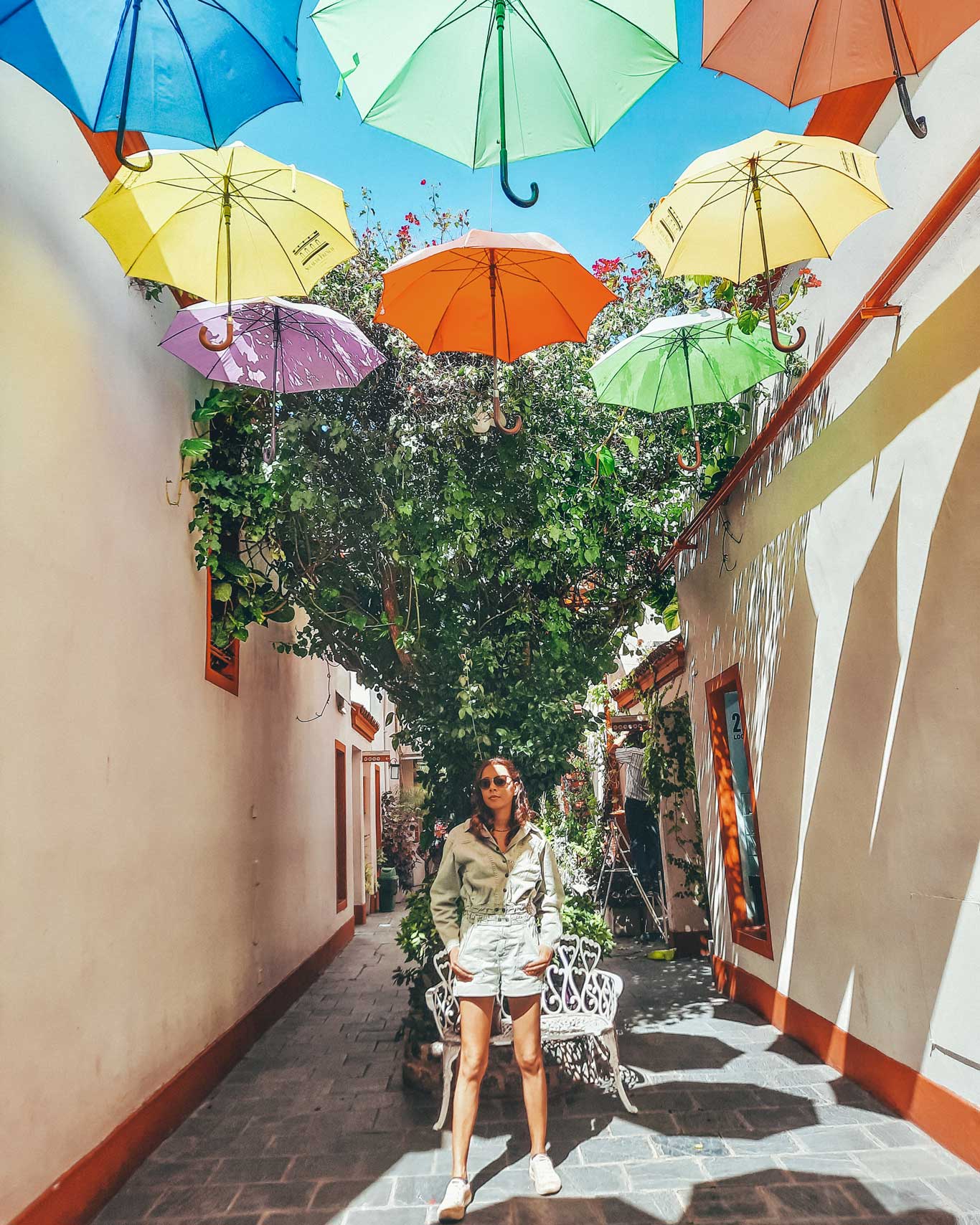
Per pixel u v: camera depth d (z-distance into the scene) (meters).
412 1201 4.09
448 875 4.54
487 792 4.52
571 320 4.75
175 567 5.90
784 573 6.72
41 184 4.23
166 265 4.35
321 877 11.28
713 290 6.47
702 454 7.88
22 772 3.68
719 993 8.67
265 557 7.97
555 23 3.01
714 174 4.04
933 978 4.46
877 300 4.78
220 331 5.42
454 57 3.10
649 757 11.42
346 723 14.35
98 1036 4.27
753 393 7.33
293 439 6.56
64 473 4.29
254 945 7.57
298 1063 6.66
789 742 6.61
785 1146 4.48
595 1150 4.59
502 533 7.09
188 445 6.11
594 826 12.60
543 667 7.17
